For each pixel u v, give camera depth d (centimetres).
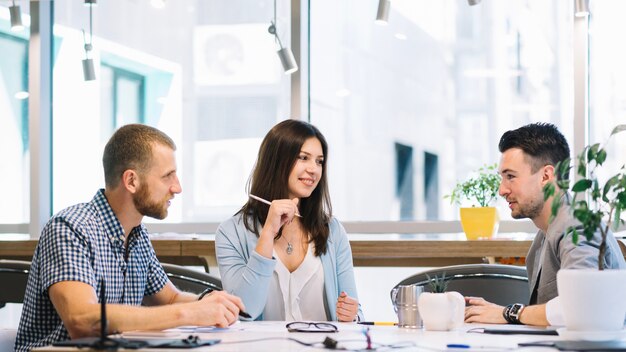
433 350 150
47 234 199
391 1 398
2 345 211
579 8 341
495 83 387
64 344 152
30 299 203
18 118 443
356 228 396
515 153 229
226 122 420
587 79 370
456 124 391
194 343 154
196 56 424
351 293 269
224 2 420
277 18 412
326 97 406
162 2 383
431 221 388
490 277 257
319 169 269
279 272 260
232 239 264
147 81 431
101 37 436
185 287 279
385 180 398
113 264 211
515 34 385
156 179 209
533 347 154
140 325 181
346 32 404
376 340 168
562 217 220
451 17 391
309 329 189
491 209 334
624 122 368
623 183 172
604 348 149
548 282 221
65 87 437
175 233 415
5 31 443
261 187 269
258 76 416
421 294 194
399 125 397
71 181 435
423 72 395
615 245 216
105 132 434
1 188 443
